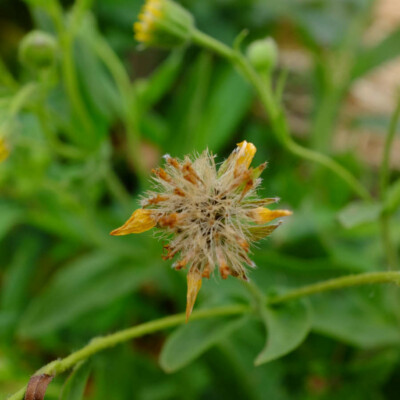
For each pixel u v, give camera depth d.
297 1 0.22
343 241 0.17
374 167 0.22
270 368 0.15
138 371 0.15
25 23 0.23
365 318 0.14
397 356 0.15
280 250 0.16
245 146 0.10
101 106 0.16
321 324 0.13
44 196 0.17
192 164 0.10
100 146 0.16
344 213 0.13
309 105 0.24
